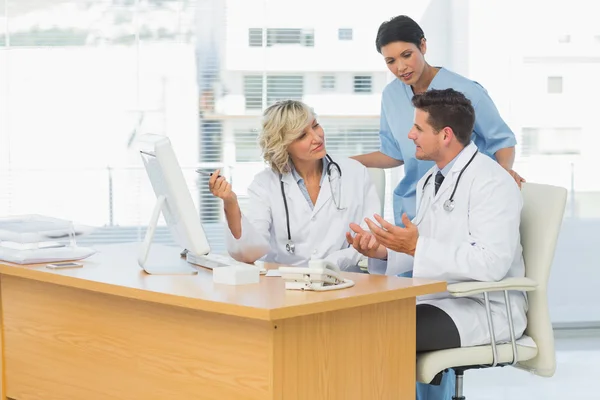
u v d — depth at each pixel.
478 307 2.46
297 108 2.76
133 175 5.07
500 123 3.24
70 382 2.44
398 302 2.13
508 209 2.46
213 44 5.00
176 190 2.20
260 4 5.00
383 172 3.32
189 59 5.02
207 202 5.06
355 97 5.05
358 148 5.07
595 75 4.86
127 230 5.09
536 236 2.57
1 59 4.95
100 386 2.34
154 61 5.00
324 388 1.96
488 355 2.41
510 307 2.43
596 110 4.88
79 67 4.99
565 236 4.93
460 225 2.54
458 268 2.38
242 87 5.04
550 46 4.85
